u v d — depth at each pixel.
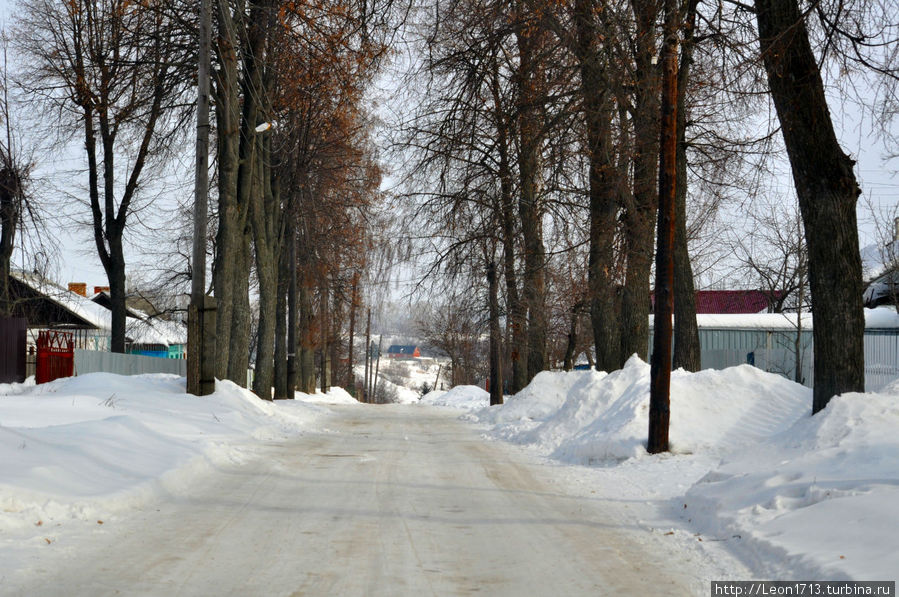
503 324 46.78
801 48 16.38
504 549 10.05
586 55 28.25
